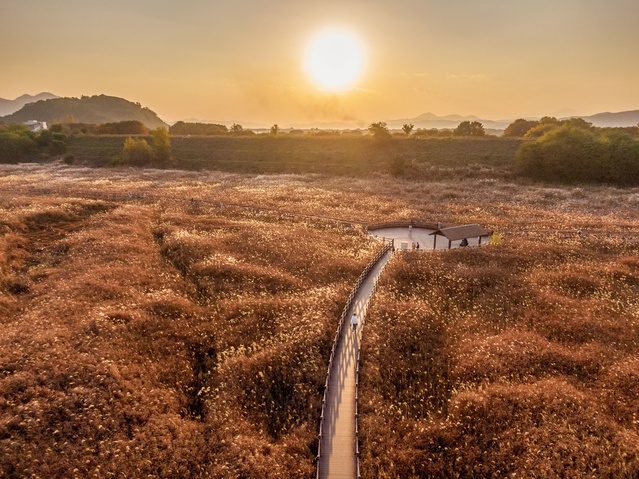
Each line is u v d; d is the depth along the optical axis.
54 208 68.12
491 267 46.22
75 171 122.56
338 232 61.19
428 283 42.94
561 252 50.72
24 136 151.12
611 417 24.33
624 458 21.00
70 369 26.67
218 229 60.81
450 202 83.75
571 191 91.00
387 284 42.00
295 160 129.50
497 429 23.47
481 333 34.09
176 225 63.03
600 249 52.78
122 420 23.14
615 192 90.50
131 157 135.50
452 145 125.50
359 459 21.03
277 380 27.95
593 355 30.17
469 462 21.47
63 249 51.66
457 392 27.14
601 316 35.75
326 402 25.27
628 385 26.70
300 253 50.38
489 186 98.31
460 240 57.28
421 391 27.53
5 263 46.12
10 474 19.41
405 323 34.50
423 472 21.12
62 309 34.75
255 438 22.92
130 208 72.44
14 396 24.41
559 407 24.53
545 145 103.56
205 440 22.66
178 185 101.25
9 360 27.62
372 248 53.00
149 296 38.16
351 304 37.88
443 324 35.69
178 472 20.30
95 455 20.91
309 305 37.12
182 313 35.91
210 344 32.19
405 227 65.25
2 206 70.12
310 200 83.25
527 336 32.59
